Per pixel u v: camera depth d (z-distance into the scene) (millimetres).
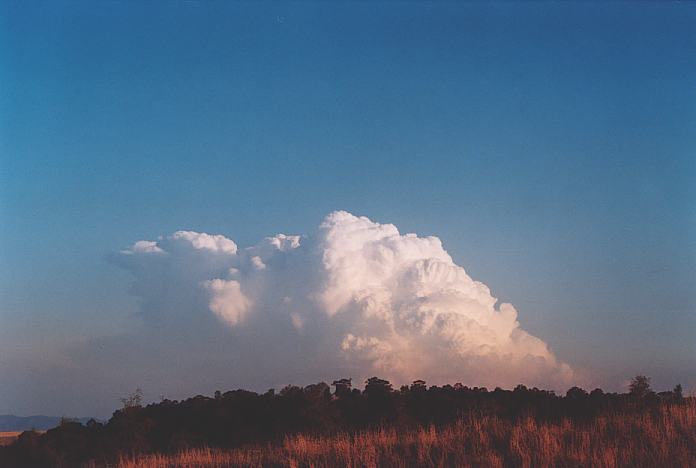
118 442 32094
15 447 32406
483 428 22438
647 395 27625
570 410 28469
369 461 20719
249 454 25562
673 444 18125
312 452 23234
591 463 17578
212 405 35000
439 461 19719
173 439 32250
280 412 33281
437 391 34688
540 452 18984
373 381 34500
